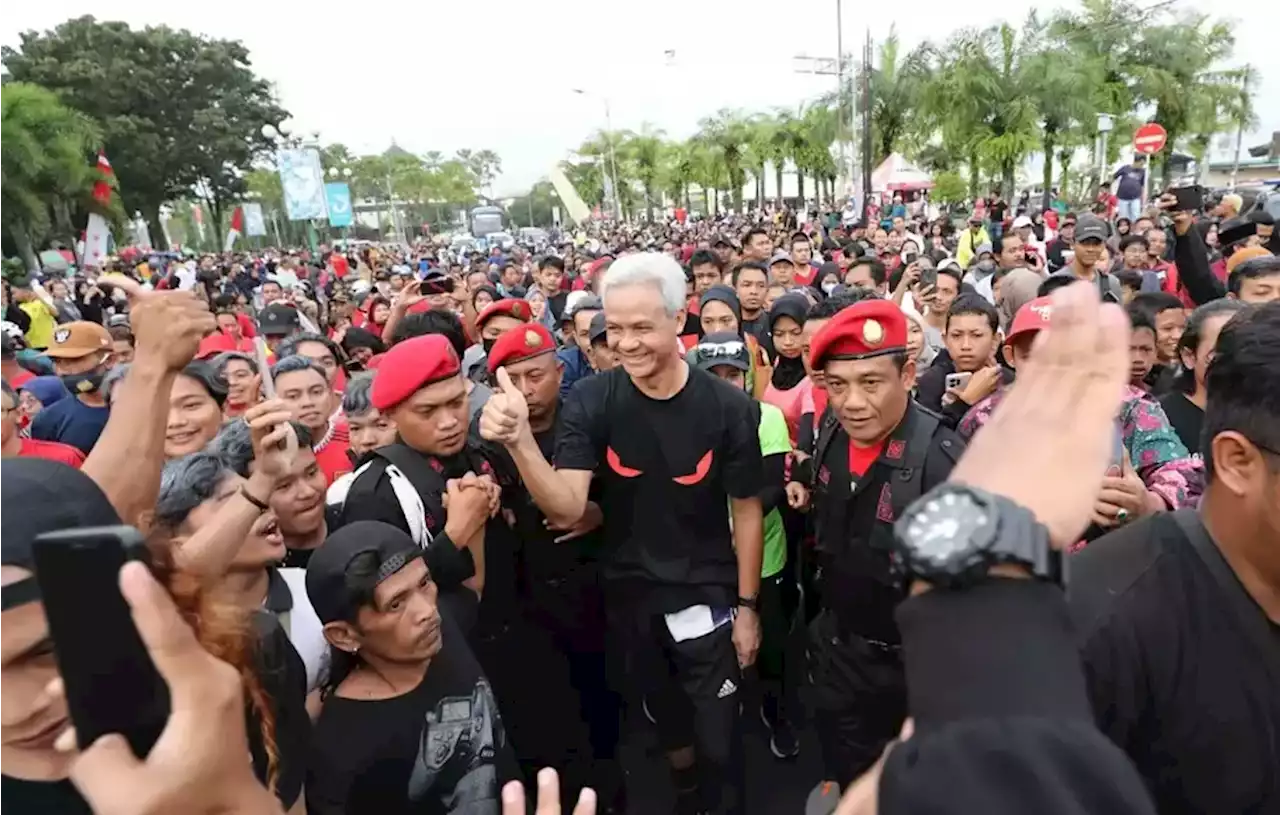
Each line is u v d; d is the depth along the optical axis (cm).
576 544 302
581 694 323
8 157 3011
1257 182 4100
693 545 278
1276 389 109
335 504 291
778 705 368
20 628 96
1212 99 3222
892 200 3275
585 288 962
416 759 201
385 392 259
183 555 120
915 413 251
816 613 347
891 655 256
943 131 2689
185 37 5216
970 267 1127
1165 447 275
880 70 3091
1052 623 68
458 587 251
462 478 260
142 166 4753
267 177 6241
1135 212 1386
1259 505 113
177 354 174
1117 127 2916
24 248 3183
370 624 194
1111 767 60
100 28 4869
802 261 1054
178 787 77
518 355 327
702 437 269
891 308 242
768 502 304
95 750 77
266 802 87
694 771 310
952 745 62
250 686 119
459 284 765
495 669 295
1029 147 2506
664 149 5441
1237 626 118
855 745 271
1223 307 303
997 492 76
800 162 4209
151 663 78
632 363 258
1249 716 118
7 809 98
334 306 1155
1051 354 86
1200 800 123
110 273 176
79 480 109
